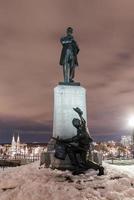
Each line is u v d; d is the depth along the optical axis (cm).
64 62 2312
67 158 1928
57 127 2159
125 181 1620
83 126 1762
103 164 2061
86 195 1430
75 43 2338
